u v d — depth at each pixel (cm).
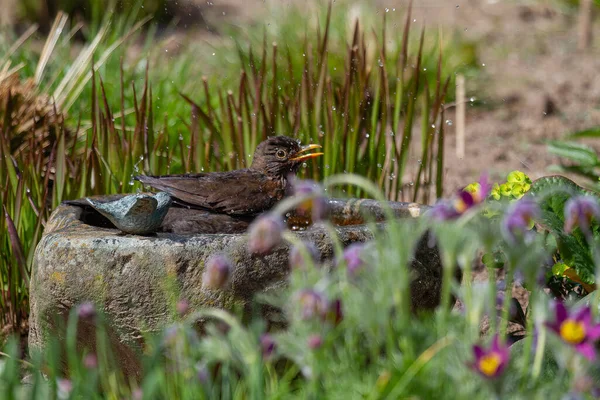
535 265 494
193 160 1076
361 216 855
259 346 520
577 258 752
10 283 933
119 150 1014
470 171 1436
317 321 484
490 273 514
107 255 677
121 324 686
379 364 515
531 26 2222
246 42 1791
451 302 772
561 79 1862
